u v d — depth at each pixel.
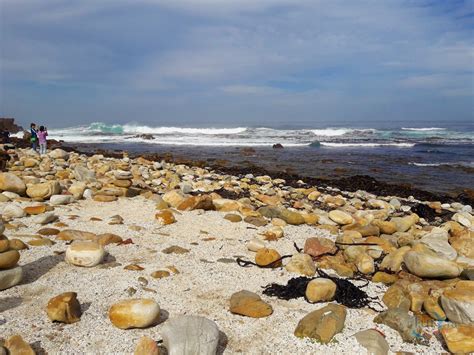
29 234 6.47
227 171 19.02
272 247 6.96
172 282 5.25
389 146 36.66
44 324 4.07
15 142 29.56
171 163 21.12
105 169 14.48
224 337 4.10
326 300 4.98
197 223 8.01
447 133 53.28
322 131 52.19
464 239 7.00
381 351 3.93
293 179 17.03
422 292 5.07
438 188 17.09
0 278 4.64
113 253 6.09
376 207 11.81
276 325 4.35
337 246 6.78
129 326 4.07
